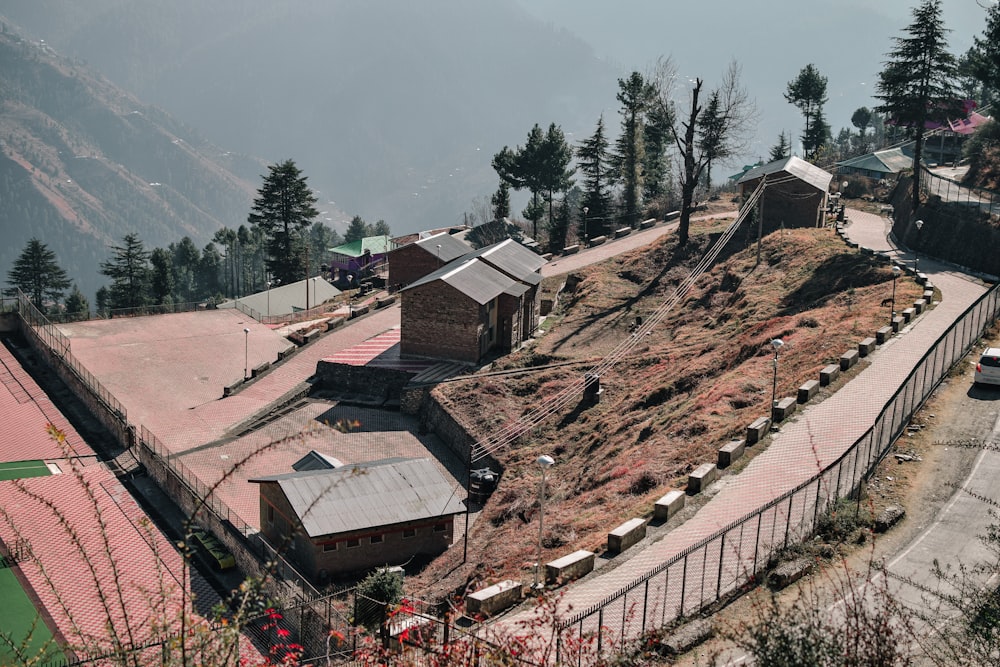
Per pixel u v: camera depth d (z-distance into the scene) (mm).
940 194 84750
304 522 44438
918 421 41781
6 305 88750
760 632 17281
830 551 31016
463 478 59875
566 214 120625
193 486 55125
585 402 63562
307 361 78750
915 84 84875
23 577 44875
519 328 77812
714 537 28328
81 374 72375
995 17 84125
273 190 132125
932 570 24594
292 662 19156
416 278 95938
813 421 43000
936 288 64875
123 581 45375
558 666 20250
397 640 23281
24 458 60938
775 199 92125
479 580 38281
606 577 32406
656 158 139250
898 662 21688
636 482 42469
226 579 46406
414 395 69312
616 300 86062
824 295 69250
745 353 59125
